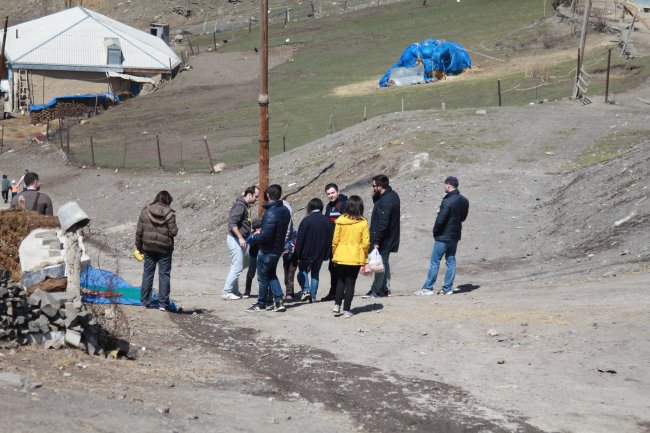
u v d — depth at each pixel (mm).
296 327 12148
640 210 19844
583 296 13352
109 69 76688
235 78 74062
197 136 54938
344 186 30641
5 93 77375
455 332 11359
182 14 114562
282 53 79688
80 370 8148
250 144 50094
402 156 30734
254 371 9523
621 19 64250
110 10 123000
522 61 61031
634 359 9531
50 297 8789
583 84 47438
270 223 13391
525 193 25031
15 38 80188
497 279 17203
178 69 79625
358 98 58719
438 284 17312
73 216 9445
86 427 5961
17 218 10336
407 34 78500
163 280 13273
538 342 10531
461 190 25781
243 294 16625
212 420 6953
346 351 10602
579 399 8383
